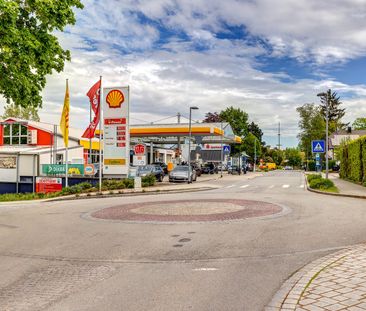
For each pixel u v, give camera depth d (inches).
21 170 1327.5
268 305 200.1
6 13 513.0
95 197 895.1
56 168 1205.7
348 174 1398.9
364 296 202.1
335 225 439.8
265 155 4771.2
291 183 1347.2
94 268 281.1
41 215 586.6
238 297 214.2
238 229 424.8
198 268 275.3
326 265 264.2
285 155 5669.3
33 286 240.8
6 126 1776.6
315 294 207.0
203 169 2222.0
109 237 396.5
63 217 555.8
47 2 573.3
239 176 1966.0
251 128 4692.4
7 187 1262.3
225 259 299.4
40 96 609.3
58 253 331.3
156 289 230.2
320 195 850.8
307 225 442.0
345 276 237.9
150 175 1216.8
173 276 256.5
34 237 405.7
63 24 614.2
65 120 1025.5
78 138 1808.6
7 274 269.9
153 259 304.2
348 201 708.0
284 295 212.4
